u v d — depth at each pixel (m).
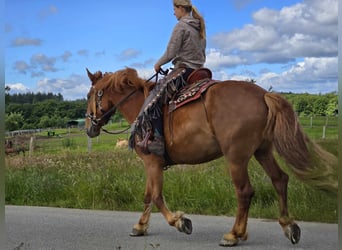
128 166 10.75
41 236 6.36
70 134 38.72
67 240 6.13
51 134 38.59
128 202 8.67
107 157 13.29
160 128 5.77
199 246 5.69
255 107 5.30
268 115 5.27
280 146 5.18
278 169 5.65
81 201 8.80
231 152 5.34
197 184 8.58
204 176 9.02
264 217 7.33
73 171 10.59
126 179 9.27
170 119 5.74
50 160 12.56
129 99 6.43
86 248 5.73
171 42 5.84
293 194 7.60
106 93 6.60
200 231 6.51
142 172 9.94
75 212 8.12
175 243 5.87
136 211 8.25
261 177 8.45
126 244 5.90
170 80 5.80
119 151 16.25
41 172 10.74
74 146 27.22
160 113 5.79
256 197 7.93
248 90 5.43
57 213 8.01
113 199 8.70
